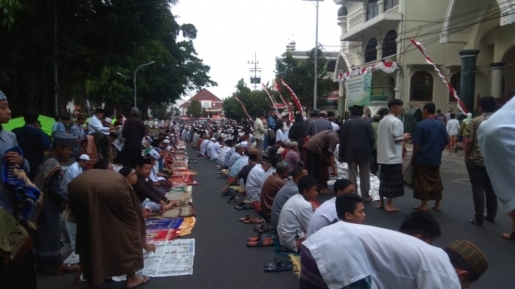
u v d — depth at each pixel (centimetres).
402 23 2286
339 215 365
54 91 1509
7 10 750
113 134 1089
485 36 2123
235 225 687
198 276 469
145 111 3700
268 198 684
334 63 3659
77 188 413
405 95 2317
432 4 2284
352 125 800
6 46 1161
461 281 251
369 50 2706
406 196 870
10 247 345
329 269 237
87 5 1387
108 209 418
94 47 1588
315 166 895
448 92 2316
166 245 575
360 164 805
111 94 2873
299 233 523
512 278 441
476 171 620
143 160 676
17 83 1348
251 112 4462
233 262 511
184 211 764
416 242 241
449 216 688
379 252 239
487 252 517
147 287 441
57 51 1314
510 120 203
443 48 2295
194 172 1349
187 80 3947
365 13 2744
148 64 3011
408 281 233
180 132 4344
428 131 681
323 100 2969
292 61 3039
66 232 575
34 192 387
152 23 1719
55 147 487
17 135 555
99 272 410
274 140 1519
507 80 2048
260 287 437
